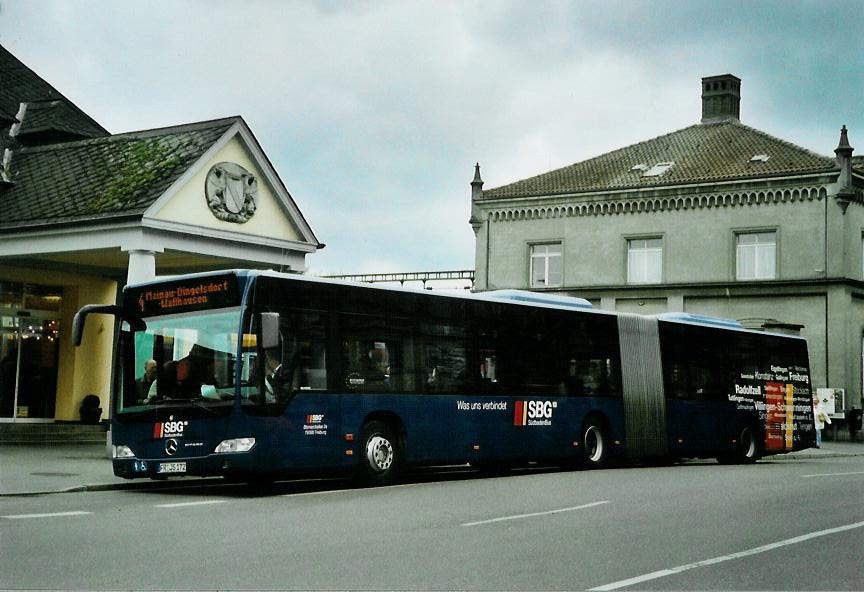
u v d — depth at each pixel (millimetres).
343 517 12812
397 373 18062
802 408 29578
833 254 44219
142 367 16359
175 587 8156
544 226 50531
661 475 20781
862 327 45094
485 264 51656
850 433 43312
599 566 9492
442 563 9461
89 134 30656
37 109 30750
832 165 44438
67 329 29234
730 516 13422
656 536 11461
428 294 18953
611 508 14133
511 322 20797
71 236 24344
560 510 13836
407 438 18109
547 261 50688
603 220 49188
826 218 44500
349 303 17328
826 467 25219
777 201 45500
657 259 48156
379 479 17625
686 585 8664
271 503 14562
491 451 19875
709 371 26297
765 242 45906
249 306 15711
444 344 19125
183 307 16234
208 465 15484
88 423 28828
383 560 9555
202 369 15844
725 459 27656
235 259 25969
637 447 23812
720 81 52750
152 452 15984
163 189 23609
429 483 18578
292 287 16391
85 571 8812
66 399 28969
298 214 27312
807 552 10516
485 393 19875
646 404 24203
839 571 9438
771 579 9000
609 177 50000
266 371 15742
